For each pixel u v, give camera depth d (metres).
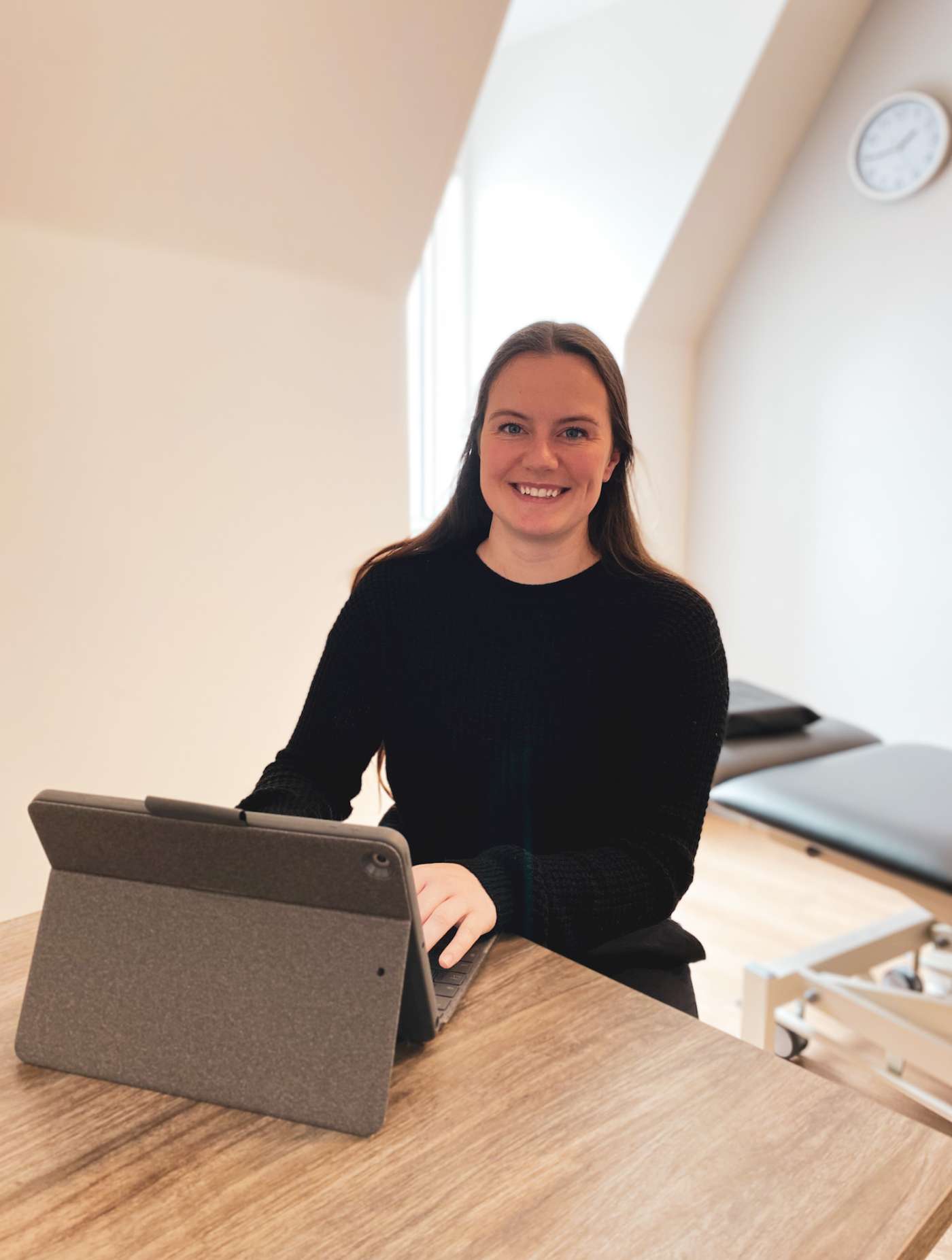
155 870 0.65
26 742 1.95
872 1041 1.76
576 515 0.99
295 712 2.42
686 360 3.31
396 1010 0.59
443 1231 0.50
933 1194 0.52
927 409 2.73
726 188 2.90
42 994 0.65
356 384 2.37
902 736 2.92
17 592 1.89
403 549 1.19
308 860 0.60
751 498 3.25
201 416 2.10
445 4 1.87
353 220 2.17
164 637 2.13
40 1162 0.55
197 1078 0.61
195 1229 0.50
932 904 1.55
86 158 1.75
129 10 1.60
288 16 1.74
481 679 1.07
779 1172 0.54
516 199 3.38
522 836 1.07
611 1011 0.70
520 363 0.97
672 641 1.02
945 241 2.63
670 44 2.82
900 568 2.85
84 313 1.88
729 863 2.68
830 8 2.63
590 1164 0.54
